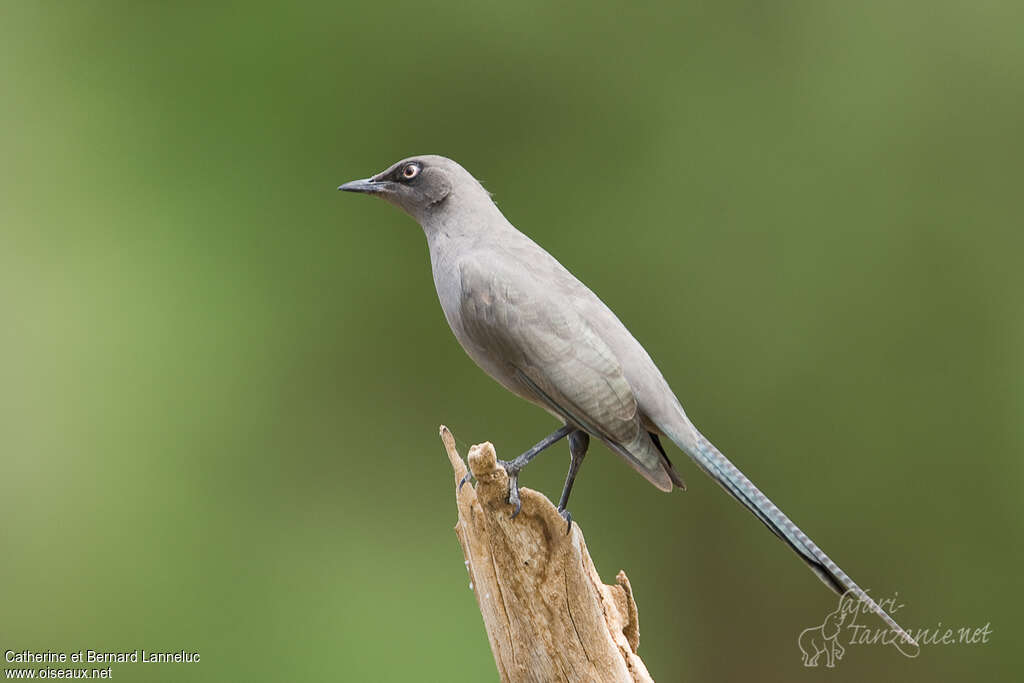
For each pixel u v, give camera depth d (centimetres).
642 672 834
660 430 892
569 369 886
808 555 836
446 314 962
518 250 941
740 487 864
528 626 807
